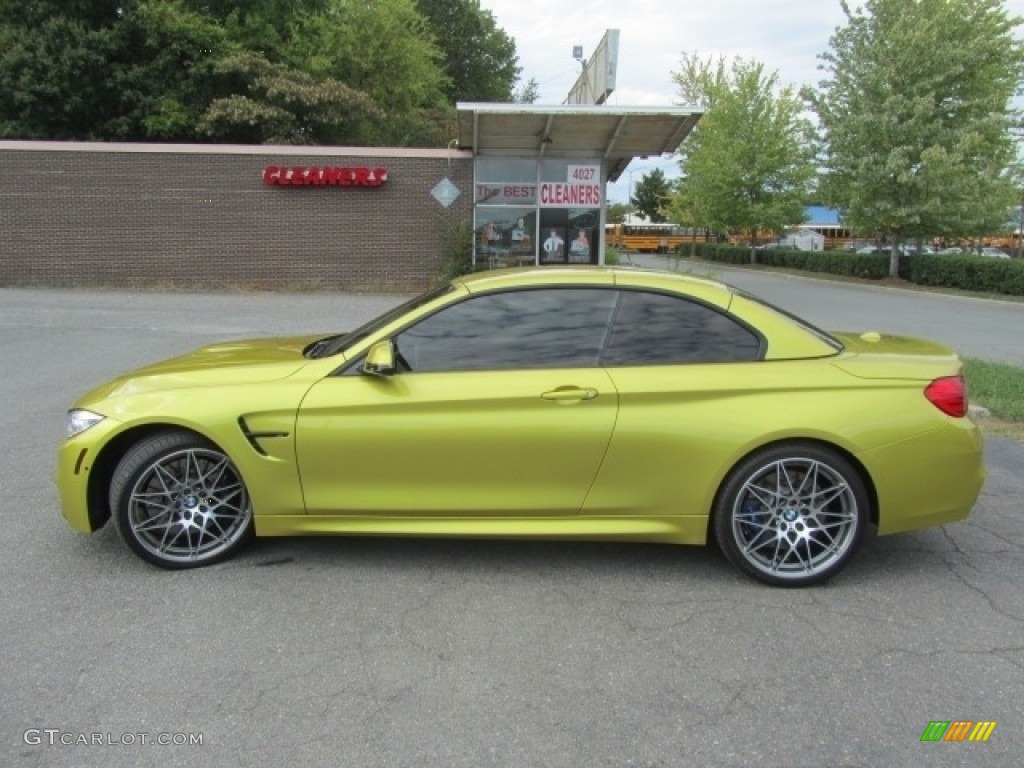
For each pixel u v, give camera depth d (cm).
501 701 293
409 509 391
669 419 380
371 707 289
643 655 326
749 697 297
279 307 1547
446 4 4272
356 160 1881
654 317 398
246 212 1884
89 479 394
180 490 401
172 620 350
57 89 2238
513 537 394
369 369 377
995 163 2416
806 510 391
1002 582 399
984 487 546
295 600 371
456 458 384
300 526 398
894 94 2366
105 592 376
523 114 1638
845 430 377
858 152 2459
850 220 2609
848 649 333
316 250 1911
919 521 390
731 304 401
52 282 1853
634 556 429
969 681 309
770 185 3797
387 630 344
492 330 397
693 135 3947
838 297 2120
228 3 2516
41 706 288
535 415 381
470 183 1906
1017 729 280
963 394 396
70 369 903
